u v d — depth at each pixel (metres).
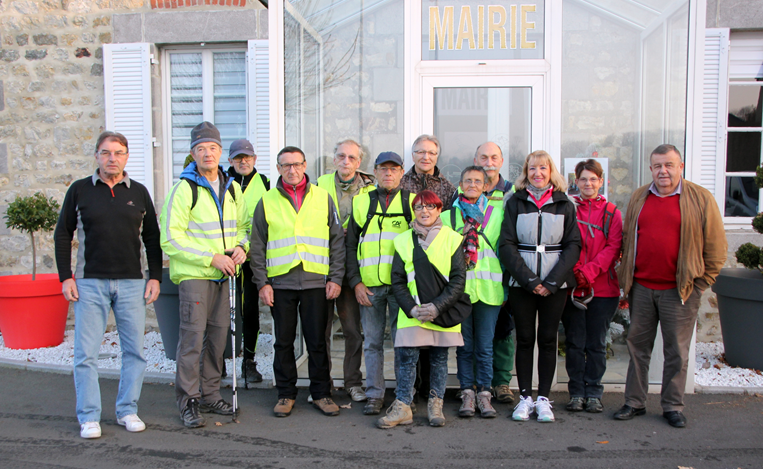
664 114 4.33
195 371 3.48
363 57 4.54
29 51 5.82
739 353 4.54
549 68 4.39
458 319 3.38
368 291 3.67
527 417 3.52
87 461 2.95
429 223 3.41
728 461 2.94
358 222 3.74
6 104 5.86
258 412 3.73
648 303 3.55
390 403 3.91
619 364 4.26
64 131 5.83
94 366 3.30
